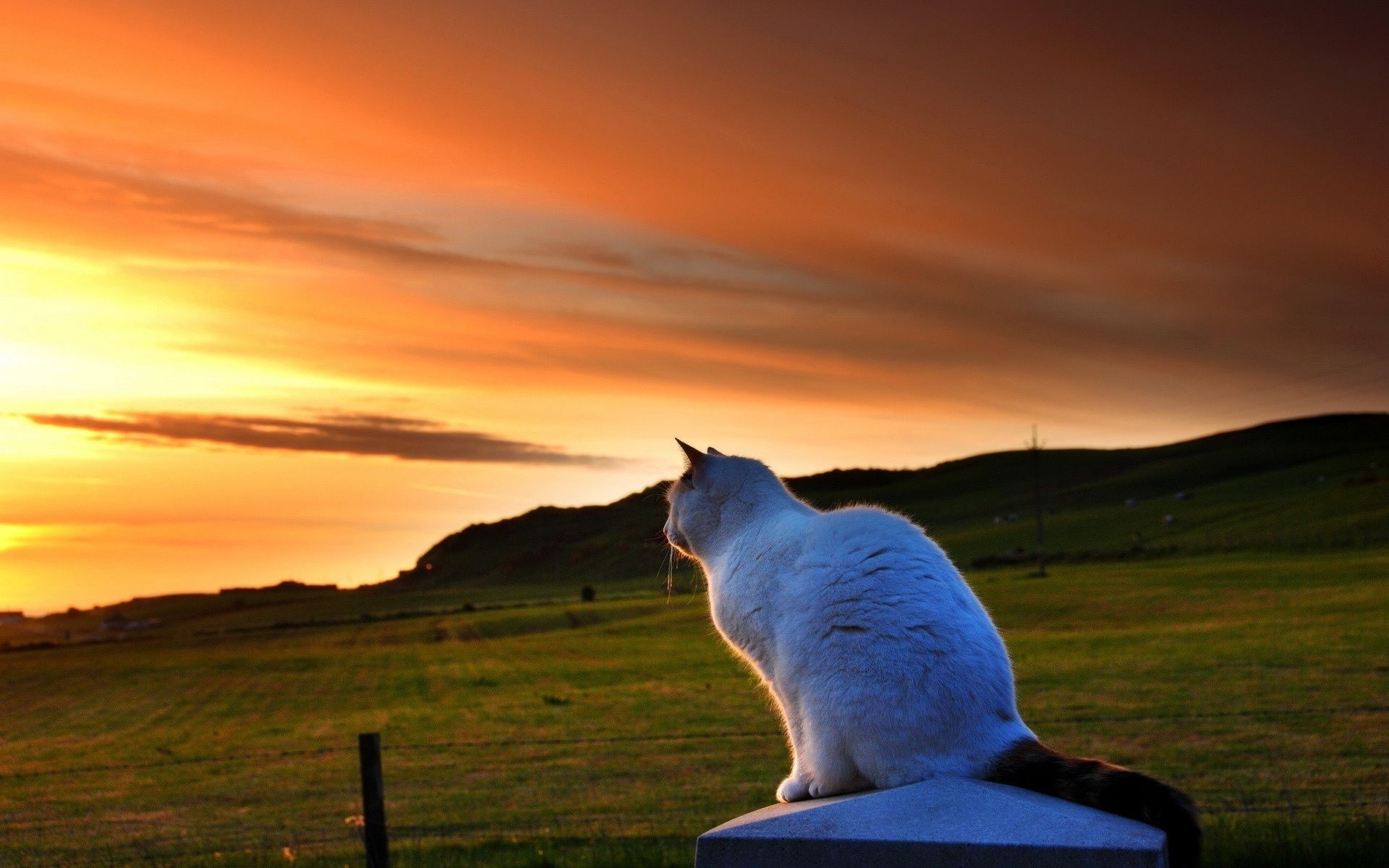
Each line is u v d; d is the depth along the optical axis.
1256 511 89.69
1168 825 3.02
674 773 22.19
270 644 79.94
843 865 2.92
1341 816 11.84
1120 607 53.84
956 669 3.57
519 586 149.75
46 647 88.44
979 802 3.04
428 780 23.11
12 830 19.53
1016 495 139.25
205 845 17.36
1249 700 27.12
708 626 68.38
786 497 4.61
